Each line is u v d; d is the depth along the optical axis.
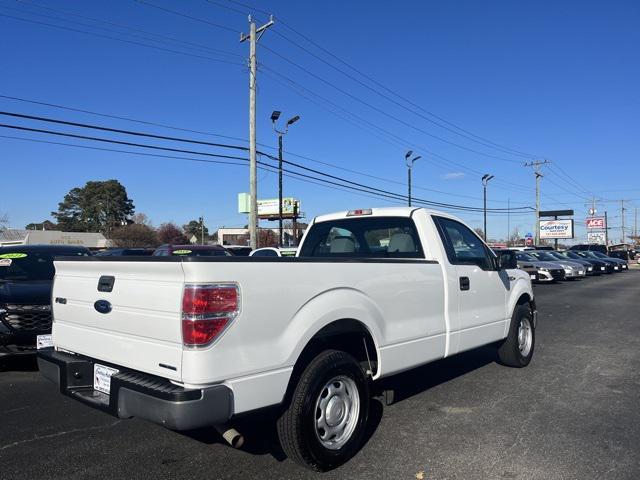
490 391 6.07
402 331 4.74
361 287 4.30
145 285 3.53
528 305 7.46
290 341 3.68
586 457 4.19
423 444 4.49
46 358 4.42
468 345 5.81
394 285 4.66
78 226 104.50
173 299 3.32
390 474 3.92
